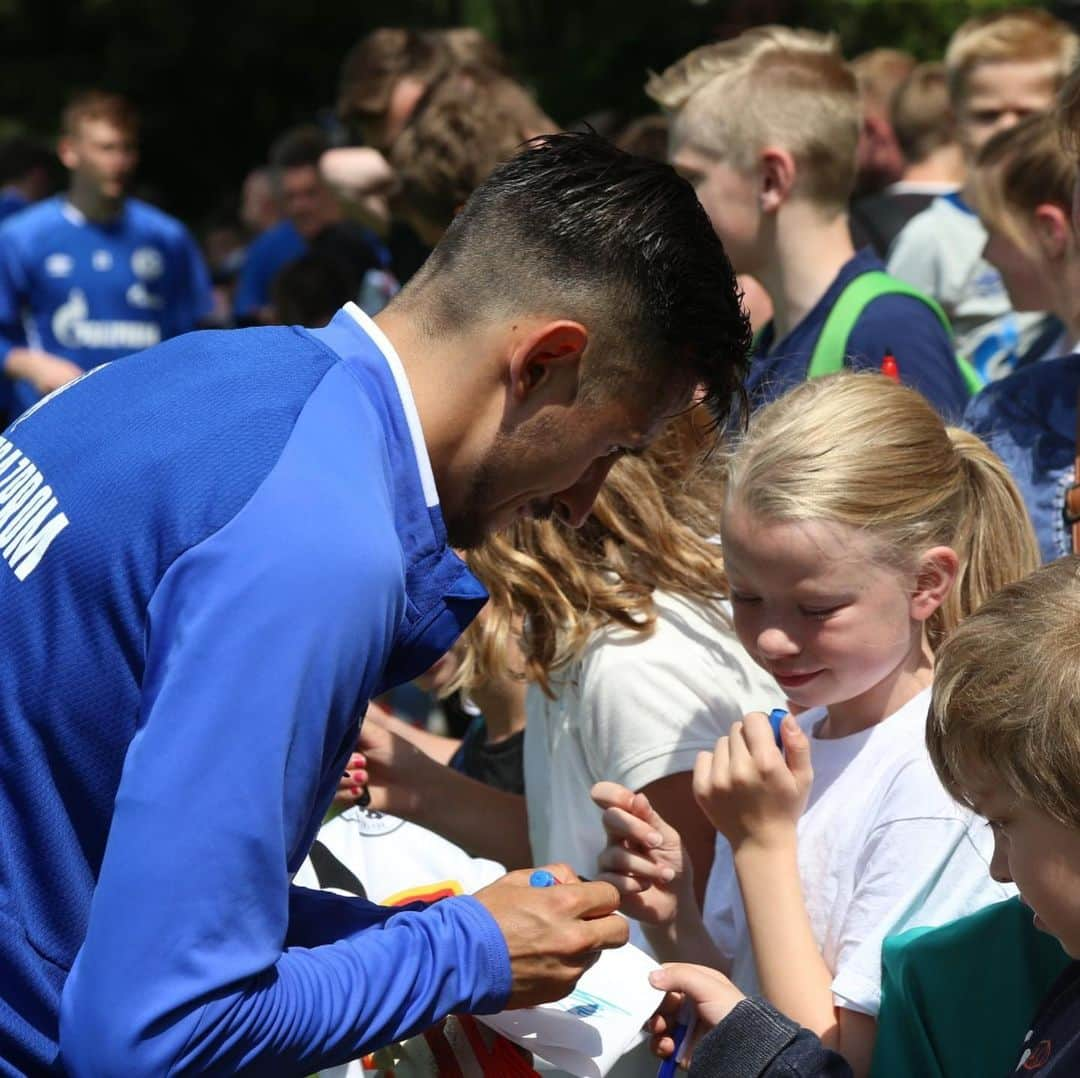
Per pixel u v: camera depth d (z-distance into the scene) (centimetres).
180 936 174
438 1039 240
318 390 196
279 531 181
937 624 262
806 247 415
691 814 279
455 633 210
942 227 568
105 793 191
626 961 249
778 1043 216
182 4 1806
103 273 922
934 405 379
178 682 178
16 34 1902
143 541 187
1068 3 710
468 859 301
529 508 223
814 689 247
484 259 205
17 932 193
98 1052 175
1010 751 187
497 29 1543
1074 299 356
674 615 283
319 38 1788
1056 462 319
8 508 200
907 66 752
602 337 204
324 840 300
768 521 241
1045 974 220
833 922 246
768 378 387
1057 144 355
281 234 927
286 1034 184
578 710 286
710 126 419
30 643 191
